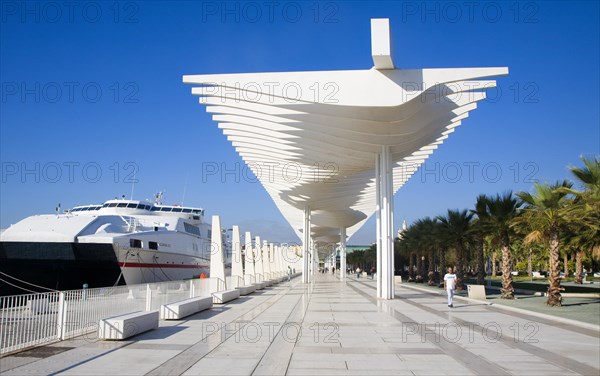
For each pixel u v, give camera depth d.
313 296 23.95
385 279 21.56
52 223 26.67
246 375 6.86
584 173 16.98
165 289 14.87
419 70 17.12
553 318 13.59
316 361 7.77
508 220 21.86
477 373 6.98
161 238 29.70
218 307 17.55
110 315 11.47
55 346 9.02
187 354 8.30
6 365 7.39
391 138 20.83
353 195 39.16
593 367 7.34
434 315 14.77
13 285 22.86
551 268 18.25
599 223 18.14
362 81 17.22
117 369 7.16
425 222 37.09
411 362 7.70
